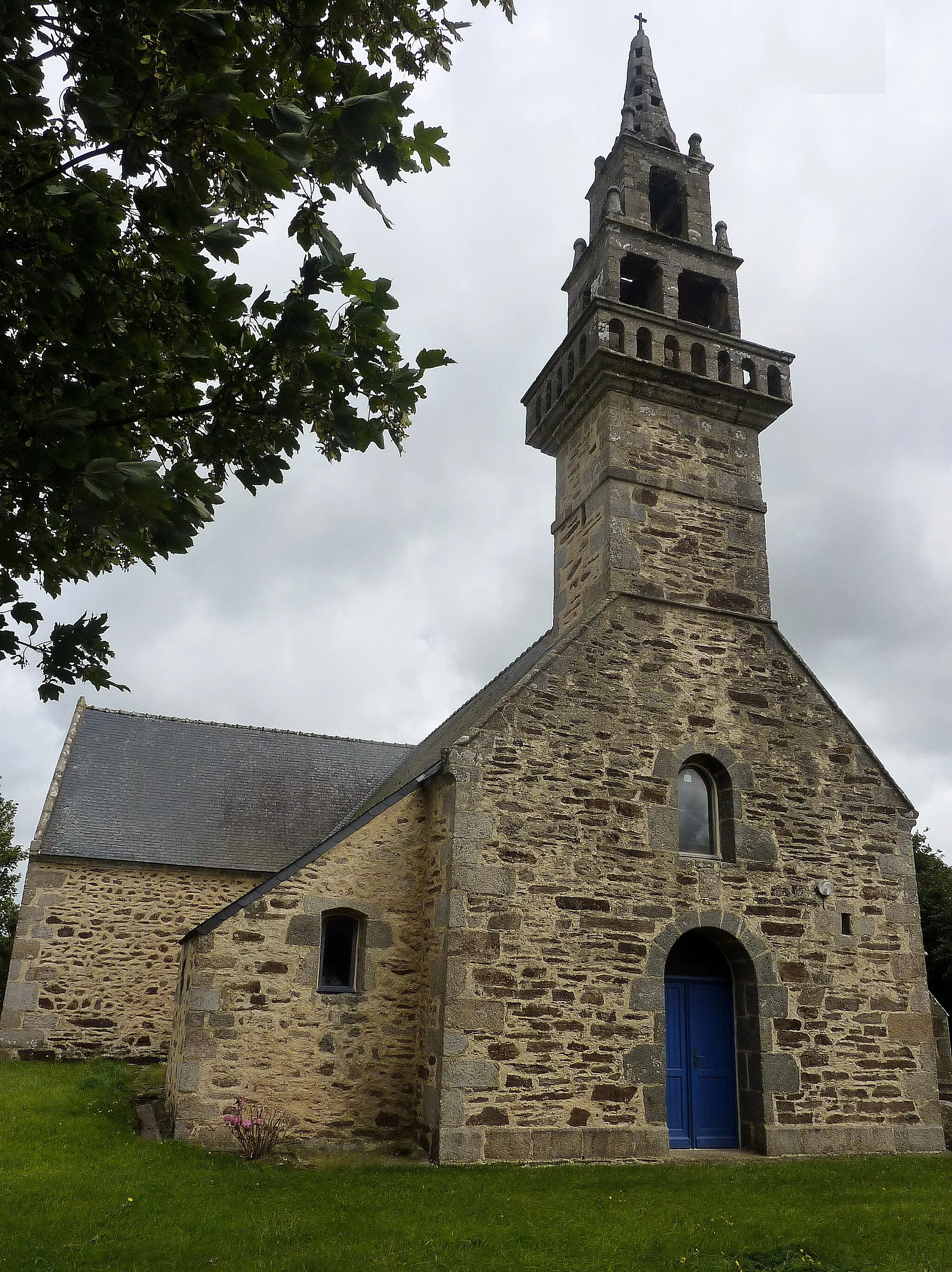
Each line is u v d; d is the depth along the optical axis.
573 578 13.84
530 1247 6.93
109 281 4.00
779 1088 10.98
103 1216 7.09
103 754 18.70
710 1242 7.15
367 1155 9.90
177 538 3.94
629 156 15.45
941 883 24.08
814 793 12.40
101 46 3.63
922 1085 11.65
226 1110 10.02
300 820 18.62
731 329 14.83
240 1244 6.69
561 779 11.16
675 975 11.50
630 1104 10.30
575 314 15.73
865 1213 7.95
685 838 11.88
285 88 4.39
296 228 4.26
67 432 3.42
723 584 13.08
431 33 5.03
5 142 3.57
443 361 4.43
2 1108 10.70
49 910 15.70
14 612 4.28
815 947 11.72
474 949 10.23
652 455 13.45
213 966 10.39
